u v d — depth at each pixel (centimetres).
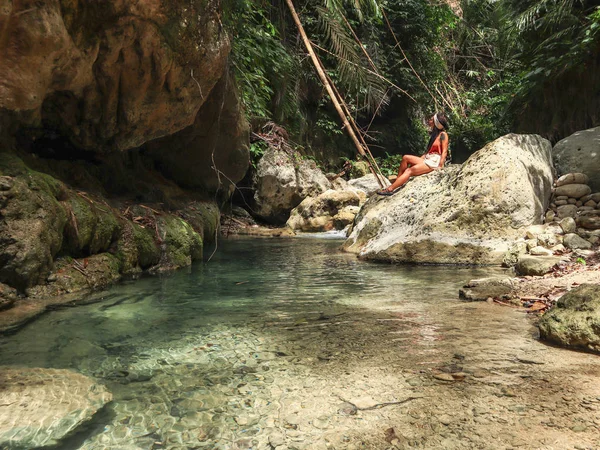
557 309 339
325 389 253
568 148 888
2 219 436
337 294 505
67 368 285
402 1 1930
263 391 252
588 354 304
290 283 569
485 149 806
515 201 751
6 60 418
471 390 248
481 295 470
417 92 2092
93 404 235
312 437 204
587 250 652
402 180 696
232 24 743
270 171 1510
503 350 313
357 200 1462
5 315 398
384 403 235
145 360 300
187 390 254
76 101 554
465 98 2262
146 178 810
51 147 608
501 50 1555
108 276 545
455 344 327
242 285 555
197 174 958
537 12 1249
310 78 1694
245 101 1088
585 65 1144
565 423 211
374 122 2220
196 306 448
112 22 496
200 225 819
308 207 1441
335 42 895
